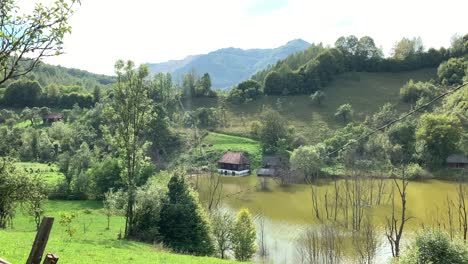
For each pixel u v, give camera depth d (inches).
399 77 7470.5
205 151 4955.7
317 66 7337.6
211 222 1931.6
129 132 1934.1
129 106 1915.6
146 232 1813.5
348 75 7751.0
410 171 3823.8
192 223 1871.3
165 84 6638.8
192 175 4146.2
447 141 4082.2
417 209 2758.4
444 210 2687.0
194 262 1259.8
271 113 5251.0
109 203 2121.1
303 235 2196.1
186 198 1921.8
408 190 3400.6
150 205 1871.3
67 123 5821.9
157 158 4694.9
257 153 4911.4
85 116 5885.8
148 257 1251.8
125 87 1918.1
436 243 1005.2
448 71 6673.2
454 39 7672.2
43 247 350.9
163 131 4955.7
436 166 4092.0
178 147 5078.7
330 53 7716.5
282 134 5083.7
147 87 1987.0
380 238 2116.1
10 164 1791.3
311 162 3737.7
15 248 1067.9
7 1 393.1
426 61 7662.4
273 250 1950.1
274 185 3732.8
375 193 3267.7
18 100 7180.1
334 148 4407.0
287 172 3823.8
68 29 424.2
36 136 4845.0
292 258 1834.4
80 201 3110.2
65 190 3198.8
